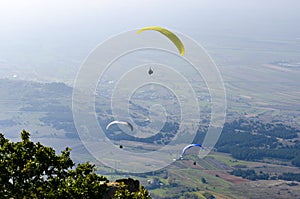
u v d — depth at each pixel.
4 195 12.95
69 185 13.14
